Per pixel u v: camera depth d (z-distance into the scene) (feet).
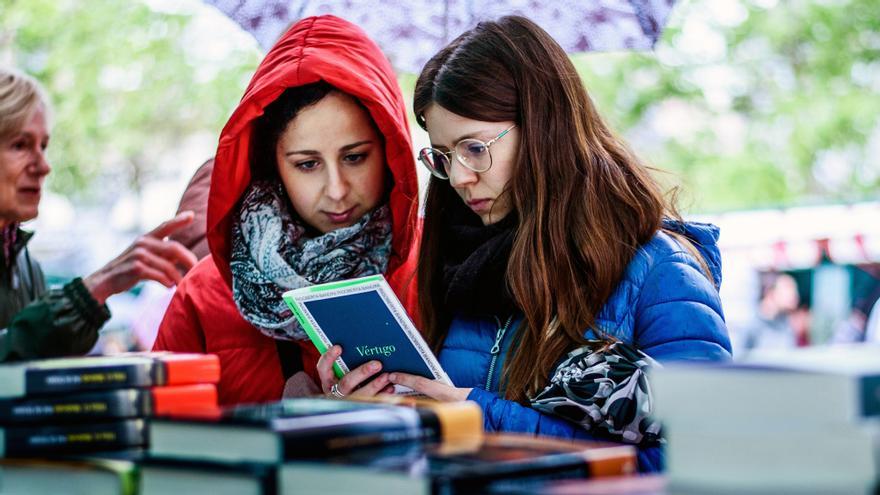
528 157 13.08
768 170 56.59
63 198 64.08
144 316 34.17
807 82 58.03
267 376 14.83
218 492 7.75
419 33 17.74
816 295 38.73
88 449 8.95
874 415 6.14
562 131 13.17
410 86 37.14
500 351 13.32
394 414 8.50
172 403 9.38
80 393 9.02
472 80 13.08
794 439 6.08
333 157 14.19
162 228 13.10
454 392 12.48
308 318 12.73
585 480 7.61
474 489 7.12
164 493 8.05
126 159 66.03
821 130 55.83
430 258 14.29
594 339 12.51
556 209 12.96
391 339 12.60
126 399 9.11
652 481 7.07
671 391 6.45
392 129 14.10
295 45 14.40
